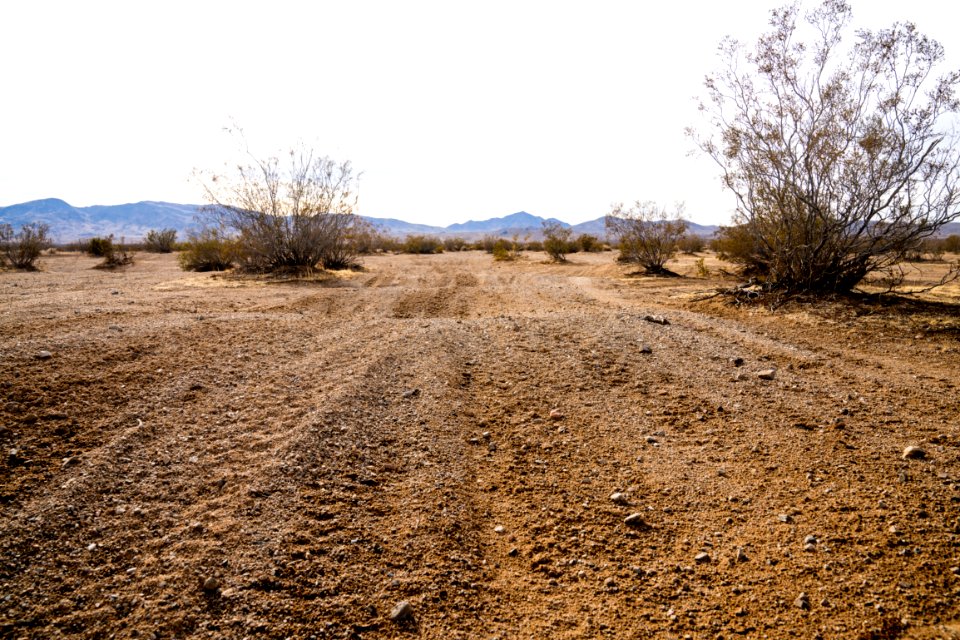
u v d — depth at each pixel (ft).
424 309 37.17
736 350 23.17
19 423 13.35
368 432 14.38
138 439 13.26
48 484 11.12
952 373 19.57
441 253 139.33
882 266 34.24
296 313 31.91
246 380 18.01
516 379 19.21
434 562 9.37
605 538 10.23
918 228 31.30
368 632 7.79
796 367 20.80
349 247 73.46
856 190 32.14
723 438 14.57
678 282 53.52
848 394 17.47
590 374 19.72
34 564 8.86
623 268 69.72
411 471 12.59
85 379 16.38
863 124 31.37
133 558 9.11
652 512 11.12
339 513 10.69
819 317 29.27
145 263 80.69
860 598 8.34
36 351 18.03
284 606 8.13
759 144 34.71
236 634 7.55
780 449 13.73
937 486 11.48
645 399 17.51
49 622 7.68
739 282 51.44
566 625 8.03
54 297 34.88
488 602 8.55
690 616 8.15
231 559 9.07
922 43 29.09
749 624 7.93
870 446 13.58
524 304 39.63
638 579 9.06
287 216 61.67
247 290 44.55
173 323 24.80
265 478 11.59
